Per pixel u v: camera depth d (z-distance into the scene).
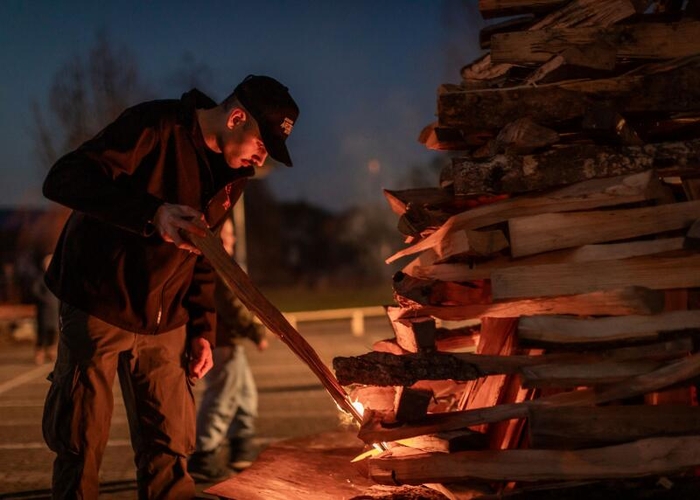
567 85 3.29
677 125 3.53
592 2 3.40
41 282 16.50
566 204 3.23
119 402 9.43
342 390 3.70
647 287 3.15
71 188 3.32
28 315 24.03
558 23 3.53
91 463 3.62
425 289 3.42
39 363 16.23
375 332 22.23
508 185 3.25
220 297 5.53
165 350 3.81
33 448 6.62
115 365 3.68
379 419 3.59
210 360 4.09
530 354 3.42
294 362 14.42
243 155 3.61
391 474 3.47
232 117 3.52
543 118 3.29
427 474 3.38
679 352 3.11
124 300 3.56
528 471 3.19
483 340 3.65
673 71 3.27
